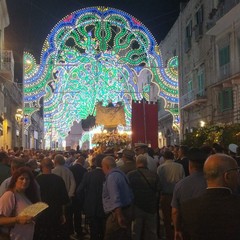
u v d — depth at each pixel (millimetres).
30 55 24297
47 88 25141
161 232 10250
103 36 25109
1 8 25141
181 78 33875
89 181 8219
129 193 6684
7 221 4691
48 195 7047
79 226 10172
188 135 14344
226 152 9328
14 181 5004
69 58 24953
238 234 2922
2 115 25766
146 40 25172
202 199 3088
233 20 22078
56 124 28359
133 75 25438
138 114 19547
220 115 24188
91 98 25859
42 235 6930
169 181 8570
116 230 6465
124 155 8367
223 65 23703
